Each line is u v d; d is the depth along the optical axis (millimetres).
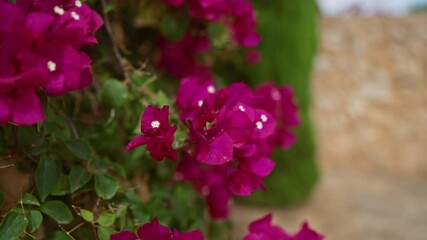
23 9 564
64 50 549
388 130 3238
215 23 923
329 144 3250
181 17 874
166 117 596
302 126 2336
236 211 2273
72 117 808
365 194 2717
